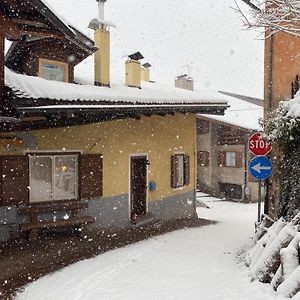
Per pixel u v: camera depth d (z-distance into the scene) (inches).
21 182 358.6
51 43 430.3
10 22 308.7
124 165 459.2
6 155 348.8
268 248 247.0
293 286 203.8
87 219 392.2
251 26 273.6
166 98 472.1
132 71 514.3
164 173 530.6
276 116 303.9
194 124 594.6
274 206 363.6
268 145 341.7
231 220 554.3
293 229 244.1
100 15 470.0
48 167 384.5
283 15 272.8
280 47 370.6
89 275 266.8
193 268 275.0
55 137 385.1
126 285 242.5
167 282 244.2
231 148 1014.4
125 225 456.1
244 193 976.9
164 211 529.3
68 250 335.6
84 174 406.3
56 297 228.7
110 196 439.2
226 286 232.7
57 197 390.9
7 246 337.7
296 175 301.9
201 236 404.5
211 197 1019.3
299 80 349.4
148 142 499.2
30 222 363.9
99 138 426.9
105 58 469.7
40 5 281.9
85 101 363.6
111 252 332.5
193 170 593.6
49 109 329.1
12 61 459.8
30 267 286.8
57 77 441.1
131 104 416.2
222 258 305.0
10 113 327.6
